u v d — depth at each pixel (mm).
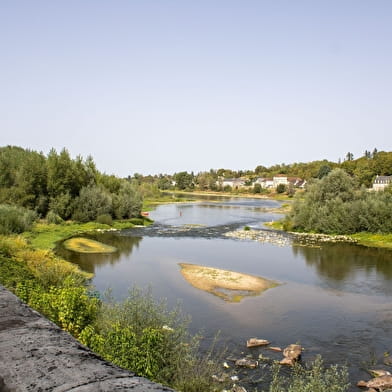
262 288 24016
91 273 26922
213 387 10172
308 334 16656
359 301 21484
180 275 27047
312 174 163250
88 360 2160
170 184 197875
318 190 53188
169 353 9953
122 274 26938
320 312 19547
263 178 189875
